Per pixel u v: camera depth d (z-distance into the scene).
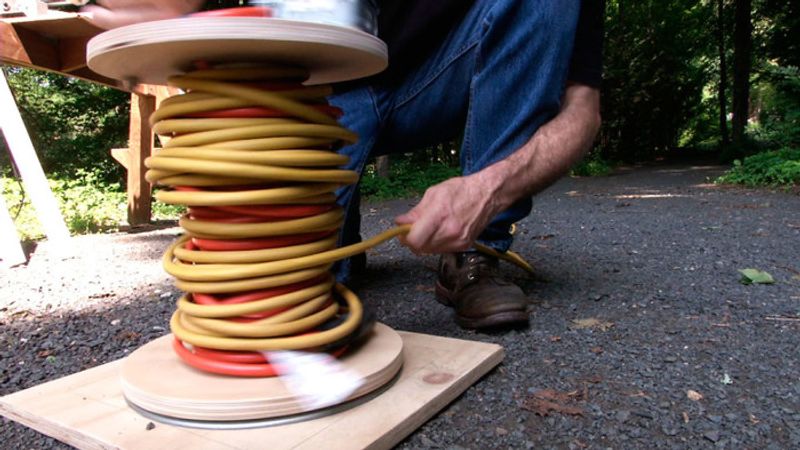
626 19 13.66
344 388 1.06
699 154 15.33
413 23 1.71
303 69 1.17
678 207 5.08
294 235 1.15
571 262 2.57
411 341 1.43
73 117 9.30
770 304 1.87
